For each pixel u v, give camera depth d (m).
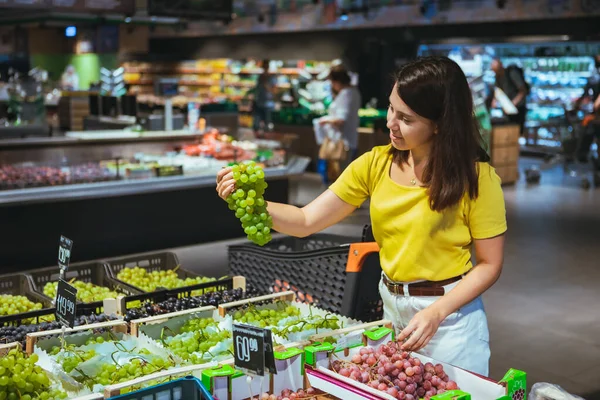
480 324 2.46
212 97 16.97
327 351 2.38
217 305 3.29
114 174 7.14
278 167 8.10
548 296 5.81
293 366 2.35
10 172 6.83
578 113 12.57
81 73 15.66
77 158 7.80
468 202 2.33
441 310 2.27
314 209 2.60
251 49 15.93
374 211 2.49
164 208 7.36
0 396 2.21
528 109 14.23
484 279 2.33
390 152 2.49
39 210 6.60
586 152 12.02
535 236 7.90
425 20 12.34
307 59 14.56
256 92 13.36
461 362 2.42
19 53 12.18
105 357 2.61
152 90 18.28
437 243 2.38
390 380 2.22
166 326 2.97
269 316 3.08
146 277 4.17
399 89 2.25
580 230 8.21
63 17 8.38
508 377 2.18
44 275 4.11
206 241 7.72
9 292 3.99
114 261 4.30
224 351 2.68
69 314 2.61
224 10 8.06
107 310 3.32
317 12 14.16
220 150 8.13
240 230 7.97
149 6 7.50
